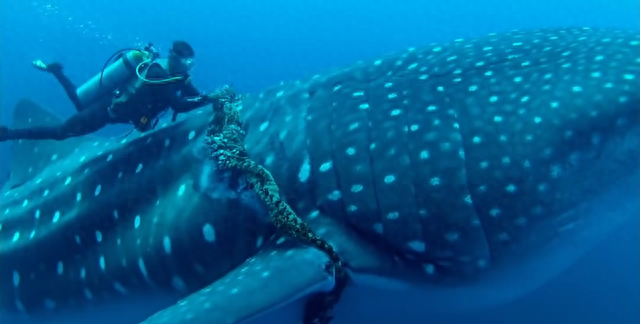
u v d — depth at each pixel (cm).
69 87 403
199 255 318
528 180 262
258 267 270
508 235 270
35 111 525
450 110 283
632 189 265
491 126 271
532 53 305
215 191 314
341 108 307
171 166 345
